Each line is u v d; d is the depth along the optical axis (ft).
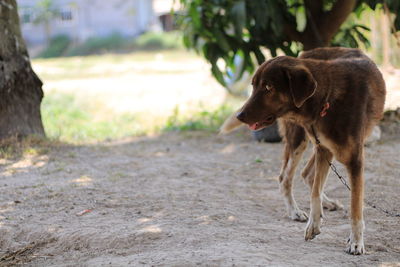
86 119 49.03
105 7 136.05
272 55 33.73
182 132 38.29
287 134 20.61
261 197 23.50
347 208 21.75
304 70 16.33
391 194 23.16
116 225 19.76
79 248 18.49
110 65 88.12
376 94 18.22
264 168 28.27
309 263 15.88
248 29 33.14
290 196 20.74
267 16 30.53
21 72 32.14
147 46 118.11
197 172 27.78
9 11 31.60
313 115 17.04
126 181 25.86
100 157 30.89
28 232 19.74
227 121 20.44
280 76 16.65
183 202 22.53
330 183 25.00
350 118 16.87
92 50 120.88
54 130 42.37
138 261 16.28
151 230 18.83
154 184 25.44
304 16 32.71
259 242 17.71
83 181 25.79
